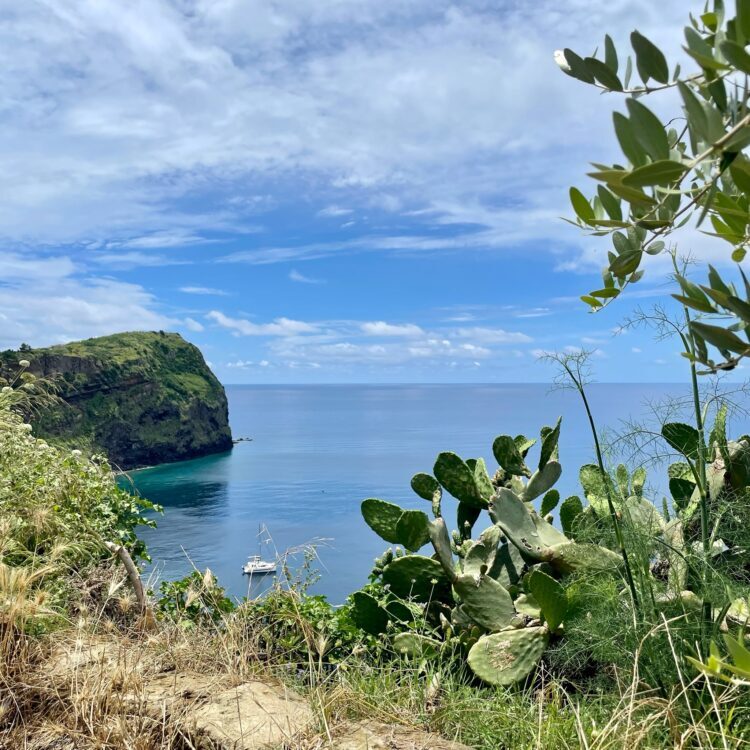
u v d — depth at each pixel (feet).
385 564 14.07
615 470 10.02
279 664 10.26
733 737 7.08
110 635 10.44
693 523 10.41
